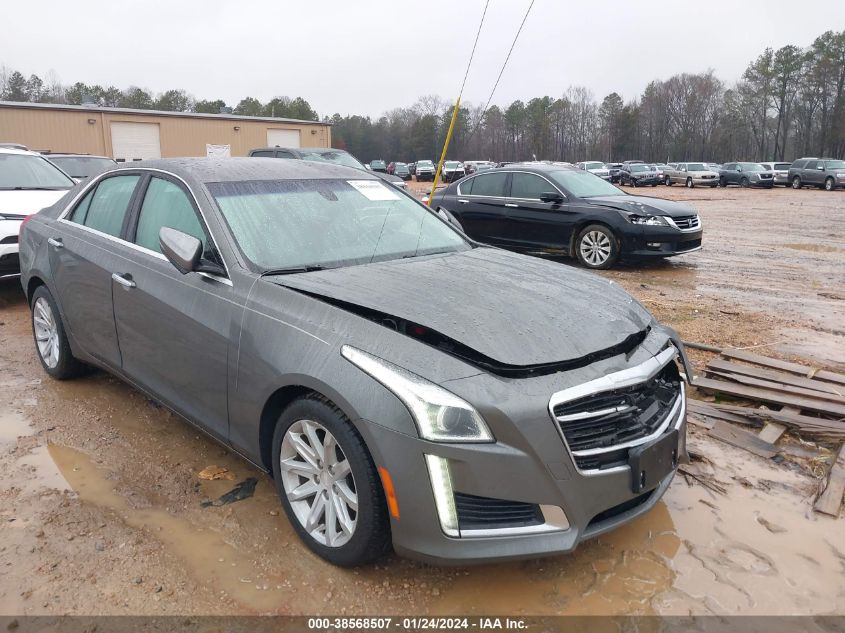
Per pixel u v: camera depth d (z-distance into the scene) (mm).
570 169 11008
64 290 4387
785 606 2623
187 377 3391
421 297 2898
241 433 3123
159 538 2979
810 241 13547
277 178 3850
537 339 2639
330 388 2568
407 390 2410
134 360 3828
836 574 2824
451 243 3984
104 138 31594
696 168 39844
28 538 2959
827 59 76500
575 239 10141
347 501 2660
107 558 2828
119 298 3826
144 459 3727
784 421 4219
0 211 6977
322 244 3498
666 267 10289
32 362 5309
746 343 6031
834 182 33125
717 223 17359
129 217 3973
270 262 3266
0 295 7703
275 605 2572
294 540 2975
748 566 2869
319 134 38375
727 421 4328
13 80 84312
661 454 2693
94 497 3314
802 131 83562
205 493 3377
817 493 3441
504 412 2373
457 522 2404
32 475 3521
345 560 2703
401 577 2748
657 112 93562
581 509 2469
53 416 4266
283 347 2807
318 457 2779
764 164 39688
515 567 2838
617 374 2615
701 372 5152
